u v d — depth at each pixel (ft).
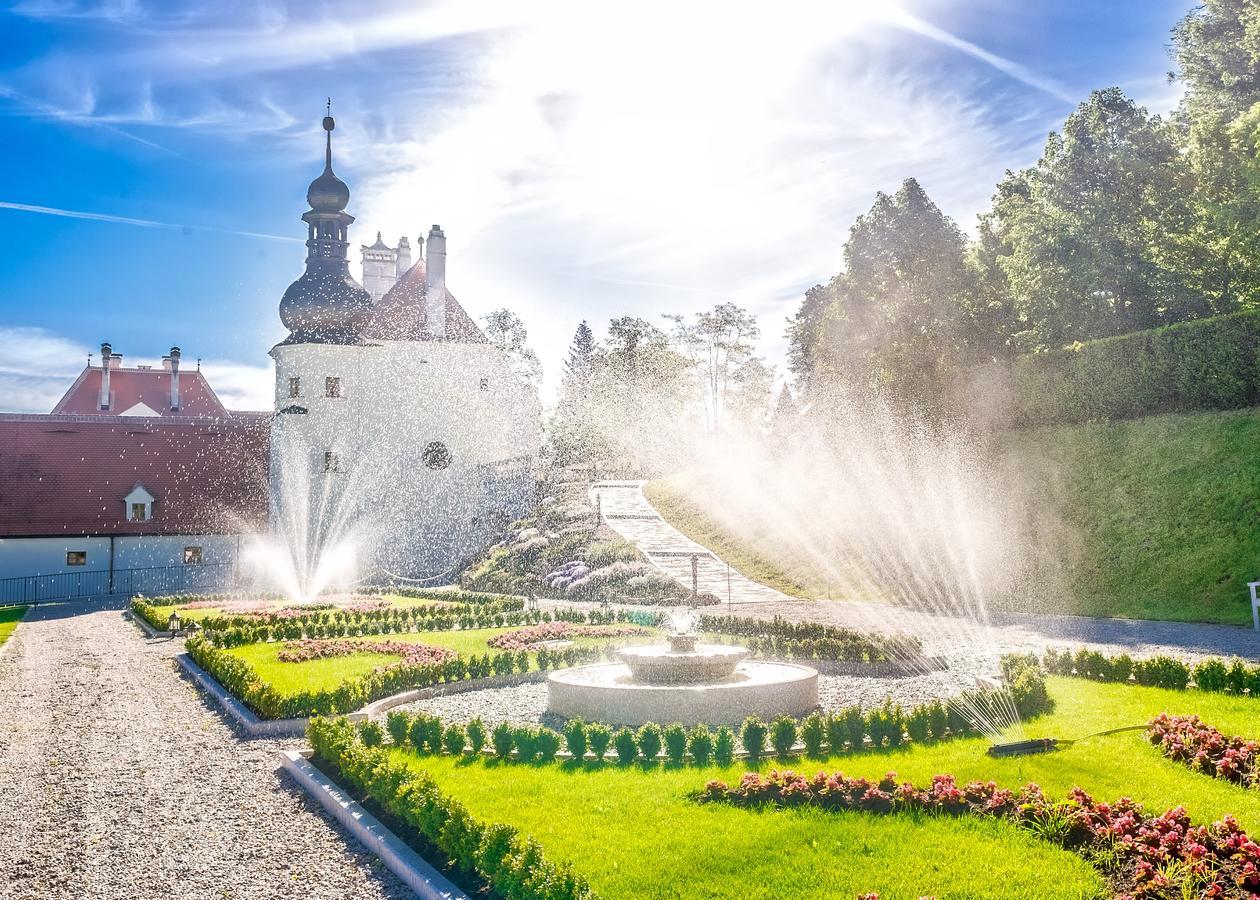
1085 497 100.68
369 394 176.96
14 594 146.51
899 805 29.40
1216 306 121.39
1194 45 138.82
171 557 159.12
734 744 38.91
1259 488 84.02
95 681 61.46
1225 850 24.30
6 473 157.17
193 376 243.40
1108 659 51.26
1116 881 23.54
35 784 37.04
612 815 29.60
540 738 37.45
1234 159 119.96
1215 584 78.07
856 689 53.01
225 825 31.68
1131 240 120.16
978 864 24.50
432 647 72.69
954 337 132.57
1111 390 107.96
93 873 27.55
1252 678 44.83
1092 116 122.21
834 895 22.81
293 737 45.21
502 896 23.91
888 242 136.36
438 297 187.01
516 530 164.55
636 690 45.11
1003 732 38.88
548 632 77.51
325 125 174.81
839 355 141.90
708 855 25.75
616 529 150.10
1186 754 33.63
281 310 175.32
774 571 120.06
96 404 233.35
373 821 30.25
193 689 58.34
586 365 314.14
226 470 171.12
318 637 83.46
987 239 163.84
